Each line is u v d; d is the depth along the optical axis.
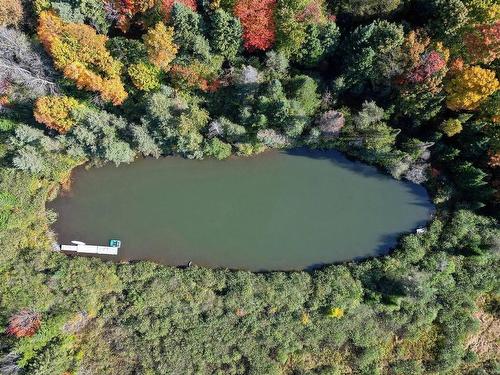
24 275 50.62
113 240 53.97
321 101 50.97
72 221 54.12
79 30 45.88
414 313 52.78
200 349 51.81
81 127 49.31
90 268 52.19
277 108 48.56
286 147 54.41
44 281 51.00
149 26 49.00
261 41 48.22
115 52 49.31
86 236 53.97
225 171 55.03
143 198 54.84
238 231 54.81
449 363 52.09
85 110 49.12
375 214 55.16
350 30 49.94
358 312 52.81
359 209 55.22
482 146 48.66
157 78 50.03
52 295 50.78
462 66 45.75
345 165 55.31
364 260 54.38
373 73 48.19
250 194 55.12
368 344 52.62
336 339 52.28
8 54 47.81
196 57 49.03
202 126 51.28
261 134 50.97
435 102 47.44
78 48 46.75
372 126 50.31
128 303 51.84
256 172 55.09
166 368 51.03
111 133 50.00
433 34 47.56
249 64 50.06
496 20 45.41
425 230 54.31
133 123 51.16
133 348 51.38
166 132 50.72
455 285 53.44
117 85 48.78
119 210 54.59
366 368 52.47
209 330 52.16
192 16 46.06
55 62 47.31
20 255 51.66
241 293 52.41
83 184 54.62
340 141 53.44
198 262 54.16
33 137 50.31
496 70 47.22
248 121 51.00
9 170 52.16
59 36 46.31
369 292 52.97
